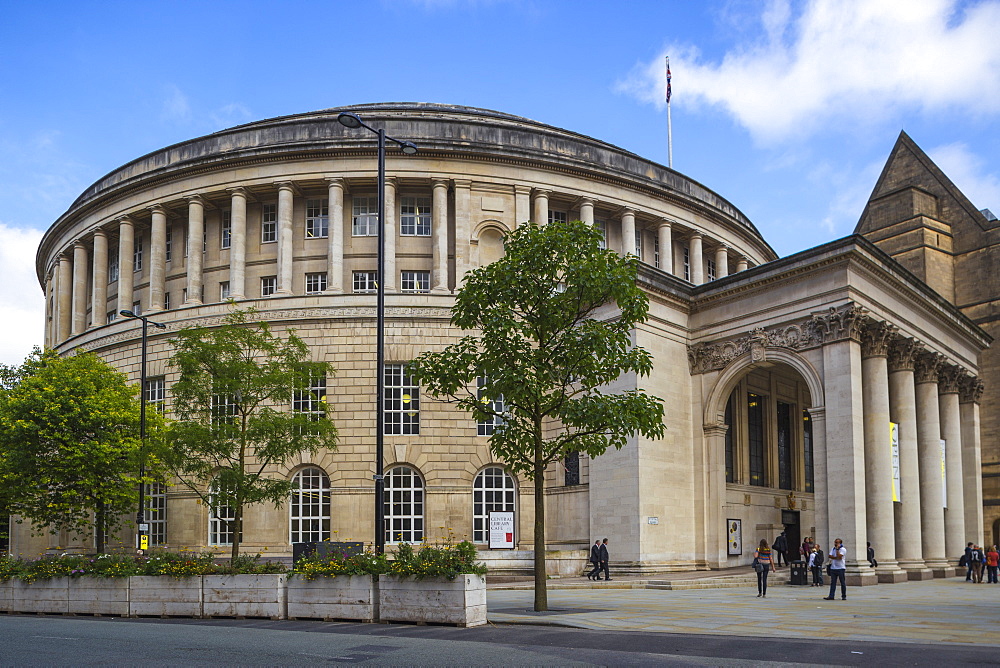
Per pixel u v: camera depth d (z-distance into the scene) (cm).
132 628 1995
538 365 2245
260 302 4869
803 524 5062
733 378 4194
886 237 6569
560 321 2309
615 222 5472
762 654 1484
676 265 5756
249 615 2194
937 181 6669
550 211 5322
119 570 2420
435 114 5684
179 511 4700
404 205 5122
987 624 1981
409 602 2002
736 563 4316
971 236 6438
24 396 4206
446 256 4909
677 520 4081
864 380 3916
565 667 1339
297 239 5072
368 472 4581
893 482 3966
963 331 4988
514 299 2309
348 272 4975
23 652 1552
